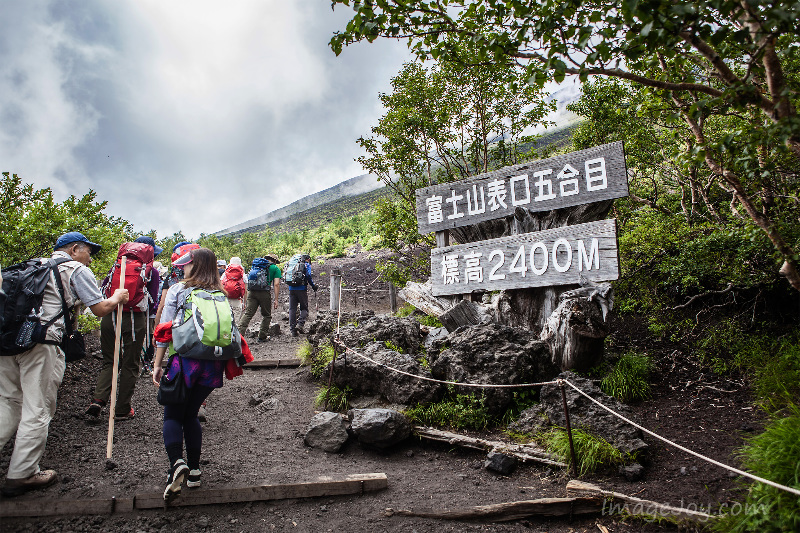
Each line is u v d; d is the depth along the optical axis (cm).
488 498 353
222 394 614
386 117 883
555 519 329
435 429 466
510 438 445
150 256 511
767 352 543
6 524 310
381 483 369
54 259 359
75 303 372
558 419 437
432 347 579
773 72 267
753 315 593
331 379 543
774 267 541
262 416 539
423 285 780
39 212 616
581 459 382
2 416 338
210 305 337
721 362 567
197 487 348
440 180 909
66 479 362
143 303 496
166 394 321
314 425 457
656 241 666
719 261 590
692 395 517
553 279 613
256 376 695
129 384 495
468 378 500
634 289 729
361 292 1466
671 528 306
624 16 248
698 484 353
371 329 620
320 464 416
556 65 272
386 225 912
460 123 873
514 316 637
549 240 620
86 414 494
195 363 327
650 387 543
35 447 340
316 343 711
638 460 388
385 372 518
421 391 498
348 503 351
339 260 2164
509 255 656
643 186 839
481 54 325
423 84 866
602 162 590
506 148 901
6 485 335
